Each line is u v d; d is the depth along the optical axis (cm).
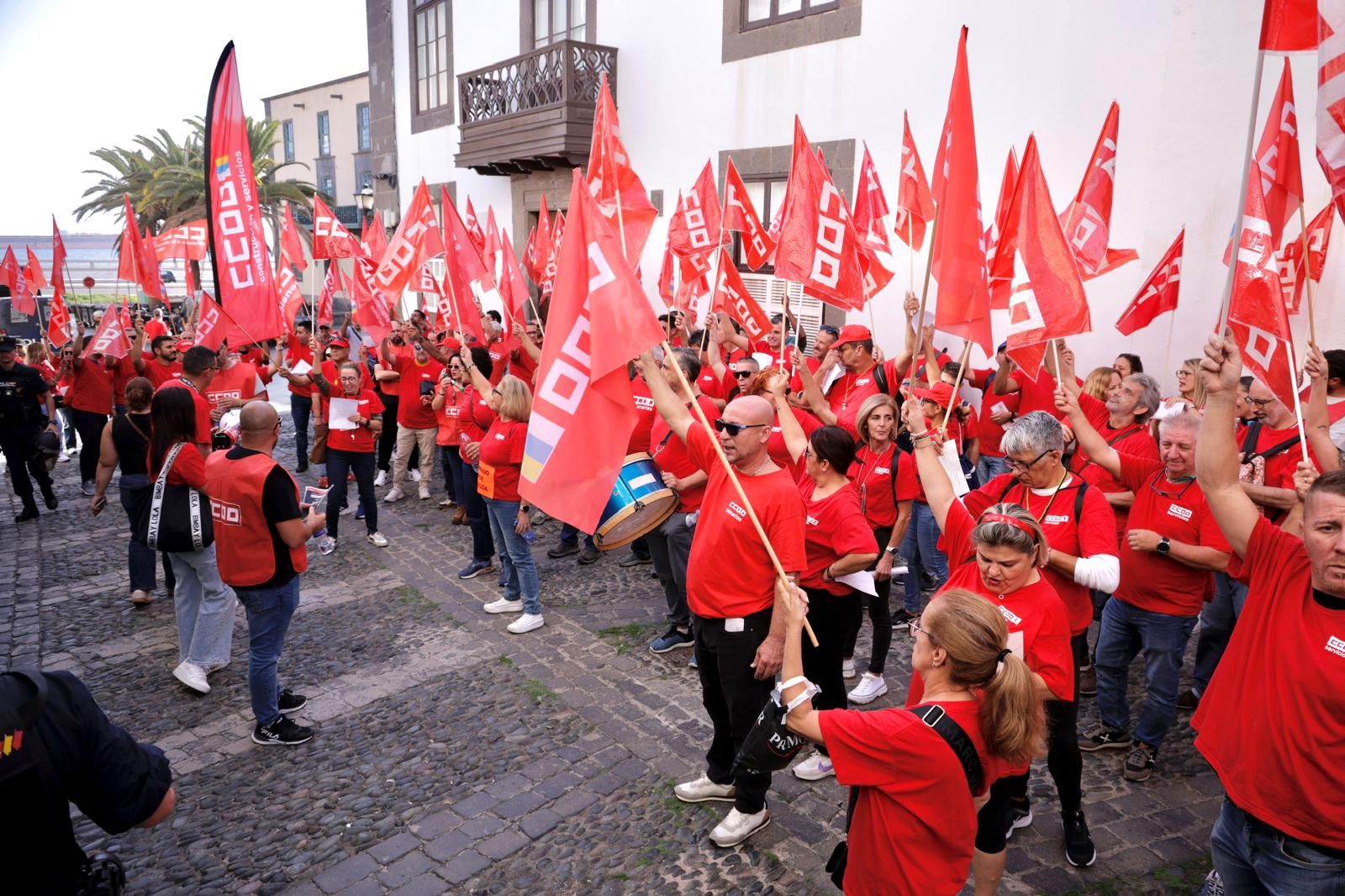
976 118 888
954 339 911
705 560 358
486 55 1639
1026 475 354
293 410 1123
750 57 1123
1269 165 380
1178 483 389
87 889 201
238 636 612
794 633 255
